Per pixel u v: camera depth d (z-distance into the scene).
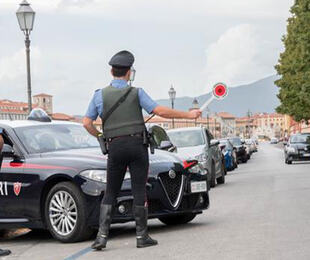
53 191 9.09
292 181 20.47
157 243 8.21
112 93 7.99
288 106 70.62
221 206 13.05
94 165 8.96
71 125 10.88
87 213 8.80
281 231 8.71
